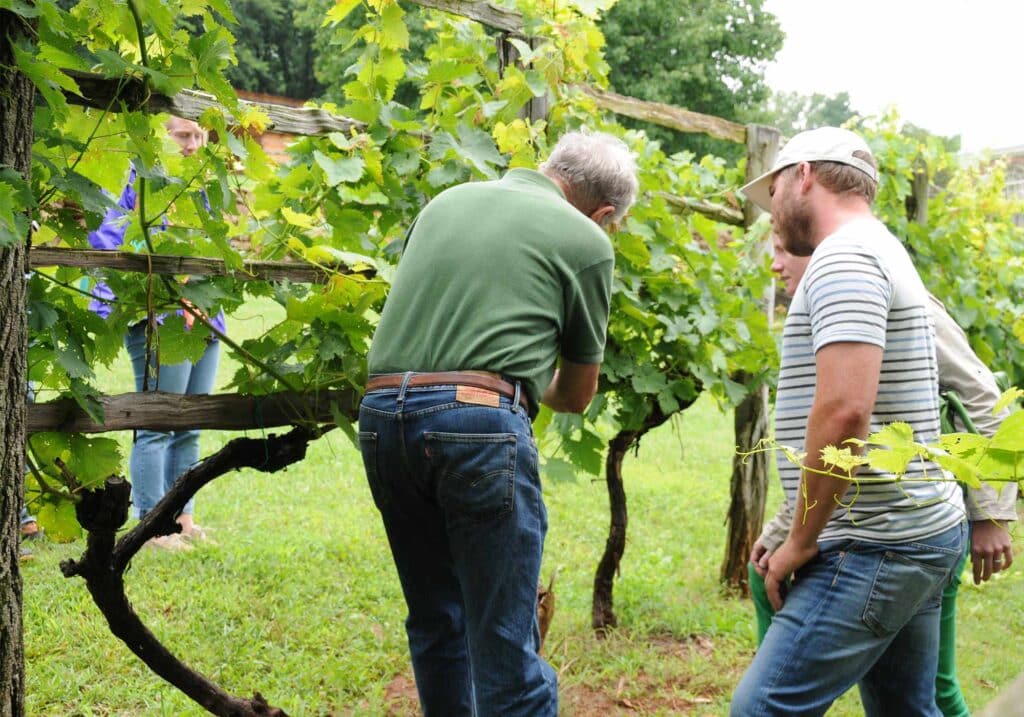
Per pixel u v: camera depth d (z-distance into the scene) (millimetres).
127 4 1960
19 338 1822
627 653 3754
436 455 2047
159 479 4266
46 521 2322
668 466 7281
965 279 5887
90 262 2174
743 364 4094
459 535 2080
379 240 2973
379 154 2781
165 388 4113
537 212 2197
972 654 3936
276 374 2518
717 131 4477
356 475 6207
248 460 2539
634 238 3422
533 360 2105
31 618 3533
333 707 3166
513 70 3256
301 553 4527
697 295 3744
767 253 4266
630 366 3584
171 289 2320
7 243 1662
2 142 1731
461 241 2146
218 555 4348
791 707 2027
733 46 29094
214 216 2342
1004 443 1336
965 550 2174
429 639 2381
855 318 1930
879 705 2303
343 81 25672
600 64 3562
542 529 2139
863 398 1914
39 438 2197
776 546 2346
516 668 2080
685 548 5125
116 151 2205
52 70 1699
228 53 2076
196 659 3336
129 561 2422
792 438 2152
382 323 2201
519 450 2057
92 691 3066
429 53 3518
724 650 3895
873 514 2016
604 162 2424
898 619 2031
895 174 5488
